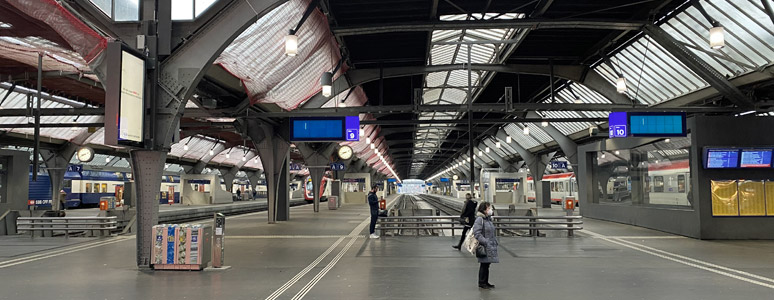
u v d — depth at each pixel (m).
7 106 27.50
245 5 11.84
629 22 17.30
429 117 44.19
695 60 18.59
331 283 9.52
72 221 20.39
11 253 14.12
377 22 17.78
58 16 10.35
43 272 10.92
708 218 17.02
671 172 19.31
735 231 16.95
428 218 18.30
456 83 29.98
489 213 9.12
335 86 23.50
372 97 32.78
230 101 21.06
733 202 17.03
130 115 10.57
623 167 23.86
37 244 16.31
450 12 17.28
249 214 34.06
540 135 43.44
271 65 16.41
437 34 20.64
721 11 16.14
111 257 13.31
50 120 31.86
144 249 11.41
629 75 23.17
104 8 11.93
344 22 17.64
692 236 17.44
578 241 16.55
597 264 11.77
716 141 17.25
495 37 21.02
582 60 23.00
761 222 16.94
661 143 20.16
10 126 23.34
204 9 11.90
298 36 15.73
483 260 8.90
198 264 10.98
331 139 20.81
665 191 19.86
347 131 20.89
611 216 24.80
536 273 10.57
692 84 21.05
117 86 10.07
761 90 19.97
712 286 9.17
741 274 10.42
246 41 13.96
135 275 10.46
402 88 30.50
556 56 23.11
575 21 16.75
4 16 11.05
